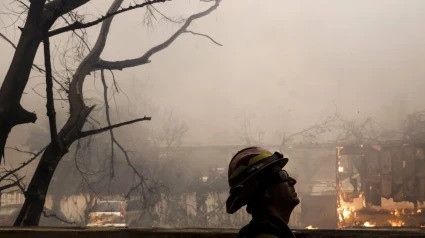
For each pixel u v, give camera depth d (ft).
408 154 87.20
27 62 26.96
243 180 4.82
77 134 27.20
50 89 22.99
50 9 28.17
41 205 26.35
